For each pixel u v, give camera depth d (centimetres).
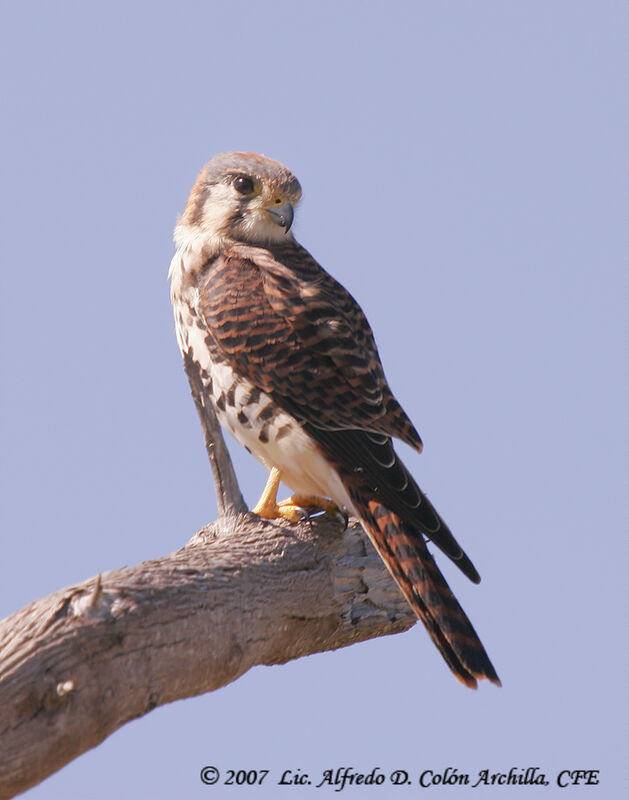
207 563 902
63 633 770
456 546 973
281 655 998
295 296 1080
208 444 984
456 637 941
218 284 1096
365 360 1073
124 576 836
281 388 1059
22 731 740
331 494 1052
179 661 836
